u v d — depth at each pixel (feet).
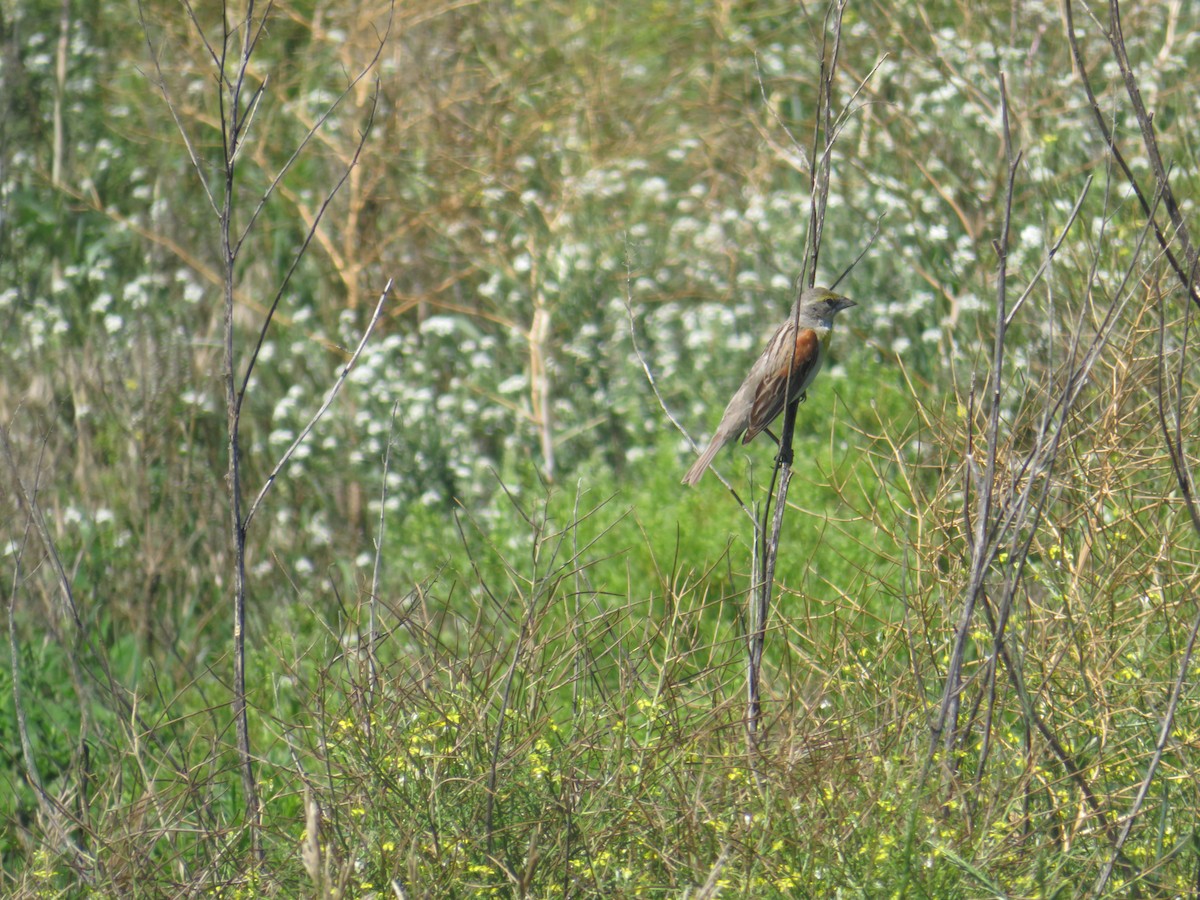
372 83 62.13
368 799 22.33
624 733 22.66
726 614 36.73
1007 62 56.08
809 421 48.21
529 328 56.65
